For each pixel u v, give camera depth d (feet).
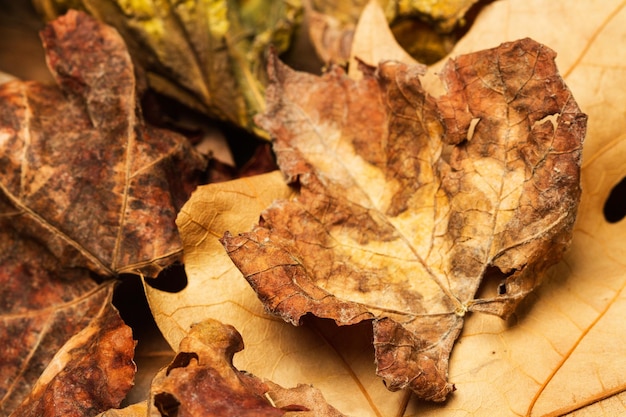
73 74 0.91
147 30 0.97
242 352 0.82
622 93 0.87
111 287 0.87
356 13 1.01
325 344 0.83
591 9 0.88
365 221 0.85
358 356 0.82
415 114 0.85
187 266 0.83
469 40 0.90
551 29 0.88
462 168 0.84
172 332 0.83
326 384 0.82
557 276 0.85
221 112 0.99
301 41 1.01
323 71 0.97
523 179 0.82
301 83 0.89
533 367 0.81
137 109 0.90
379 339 0.79
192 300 0.83
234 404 0.76
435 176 0.85
